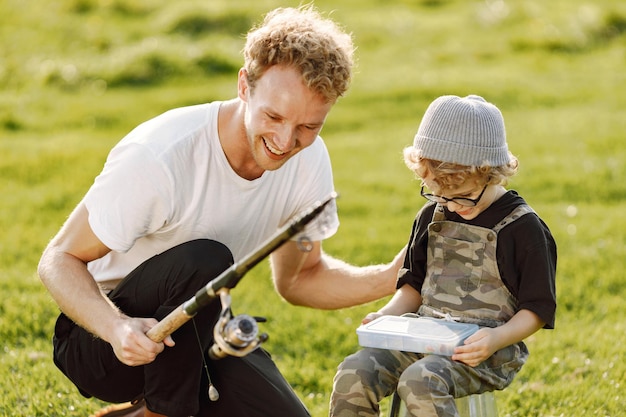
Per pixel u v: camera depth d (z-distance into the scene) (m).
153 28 17.33
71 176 9.88
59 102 13.52
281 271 4.20
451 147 3.55
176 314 3.21
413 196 9.30
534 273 3.49
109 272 3.88
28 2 18.61
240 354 2.98
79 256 3.68
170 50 15.29
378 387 3.56
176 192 3.65
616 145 10.88
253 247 3.97
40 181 9.76
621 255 7.20
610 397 4.65
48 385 4.79
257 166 3.76
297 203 3.94
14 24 17.52
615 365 5.05
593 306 6.19
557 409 4.57
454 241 3.67
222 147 3.70
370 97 13.43
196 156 3.69
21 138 11.64
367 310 6.07
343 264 4.21
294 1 18.80
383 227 8.27
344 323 5.85
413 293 3.83
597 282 6.61
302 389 4.96
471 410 3.53
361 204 8.98
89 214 3.62
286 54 3.34
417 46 17.00
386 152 10.97
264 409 3.71
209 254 3.57
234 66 15.05
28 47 16.30
